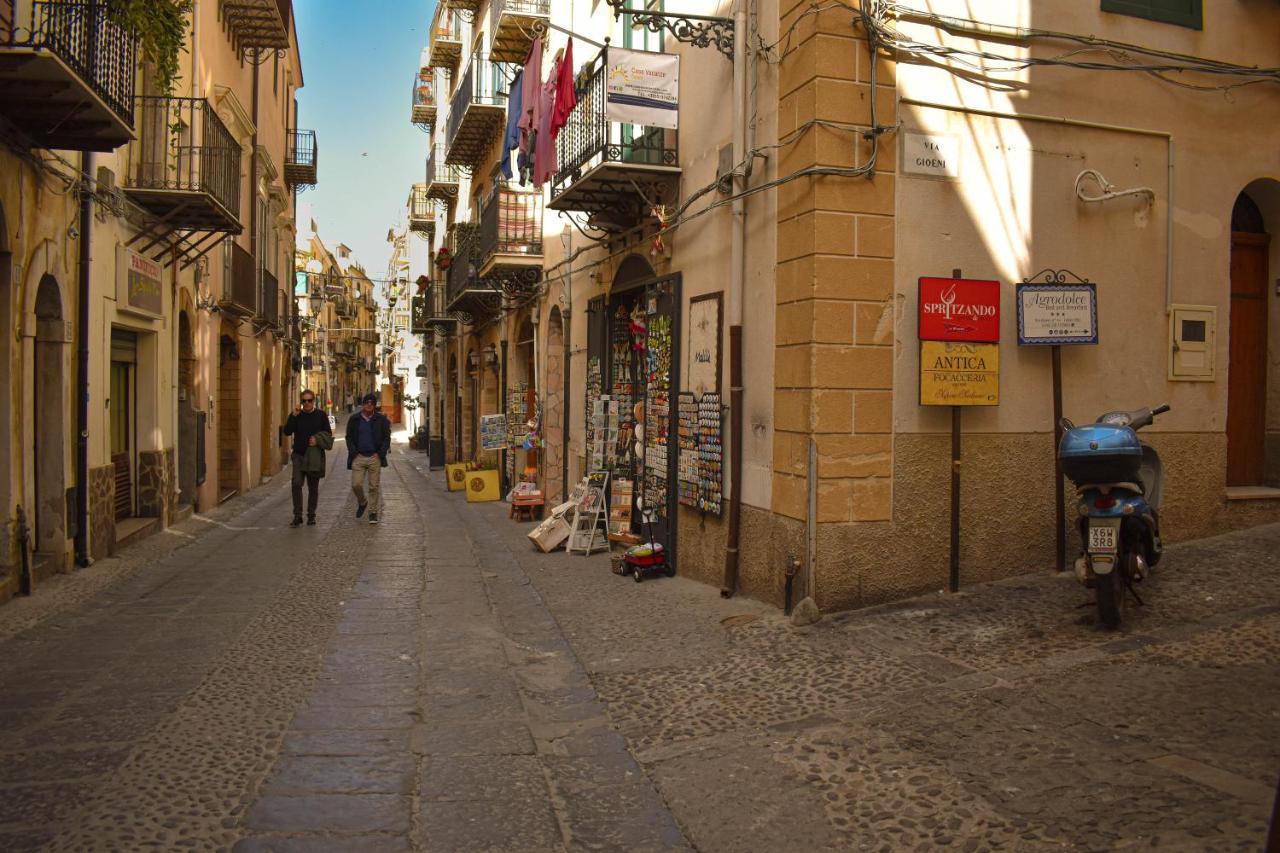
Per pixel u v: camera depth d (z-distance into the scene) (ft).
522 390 57.93
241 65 62.49
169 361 43.65
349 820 12.35
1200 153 25.27
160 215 39.65
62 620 23.89
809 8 21.83
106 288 34.12
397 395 272.92
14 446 26.58
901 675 17.08
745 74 25.02
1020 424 23.36
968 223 22.80
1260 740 12.89
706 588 26.84
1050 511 23.68
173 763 14.14
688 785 13.47
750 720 15.70
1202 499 25.22
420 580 29.73
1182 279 25.02
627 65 28.50
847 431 21.77
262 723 16.05
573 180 32.94
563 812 12.82
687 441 28.43
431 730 15.88
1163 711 14.16
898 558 22.18
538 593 27.48
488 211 55.01
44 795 12.91
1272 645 16.52
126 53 28.25
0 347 26.30
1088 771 12.41
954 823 11.48
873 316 21.95
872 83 21.89
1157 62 24.70
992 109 23.02
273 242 80.43
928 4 22.47
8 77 23.31
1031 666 16.71
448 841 11.85
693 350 28.45
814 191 21.57
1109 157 24.29
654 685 17.99
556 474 50.83
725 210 26.43
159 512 41.78
